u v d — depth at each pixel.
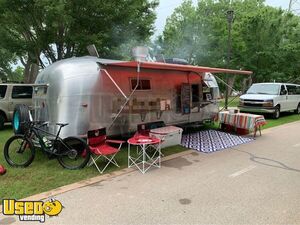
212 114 11.44
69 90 6.95
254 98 14.75
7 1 11.91
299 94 17.22
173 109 9.55
